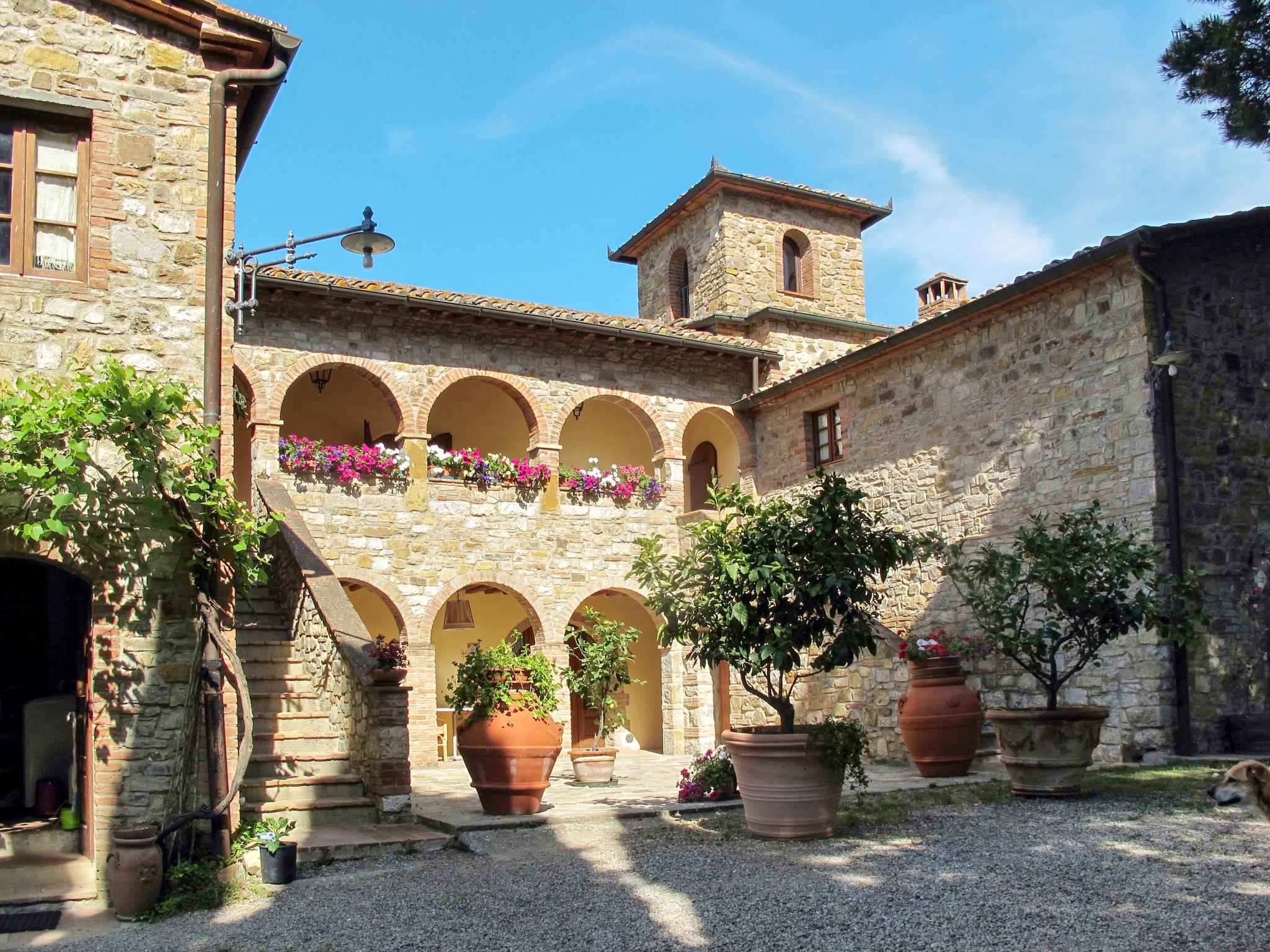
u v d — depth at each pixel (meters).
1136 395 12.16
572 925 6.17
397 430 16.39
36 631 9.86
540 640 16.95
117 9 8.19
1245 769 5.95
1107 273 12.59
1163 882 6.39
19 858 7.82
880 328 20.53
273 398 15.46
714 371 19.09
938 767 11.88
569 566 17.33
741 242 21.41
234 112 8.50
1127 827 8.02
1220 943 5.23
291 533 12.06
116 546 7.59
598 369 18.05
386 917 6.55
